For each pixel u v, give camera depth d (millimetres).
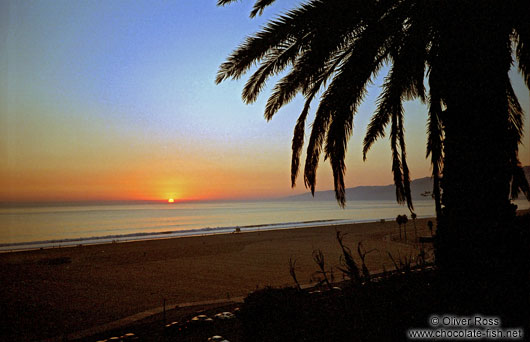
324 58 5059
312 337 2631
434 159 7223
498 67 3973
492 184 3850
